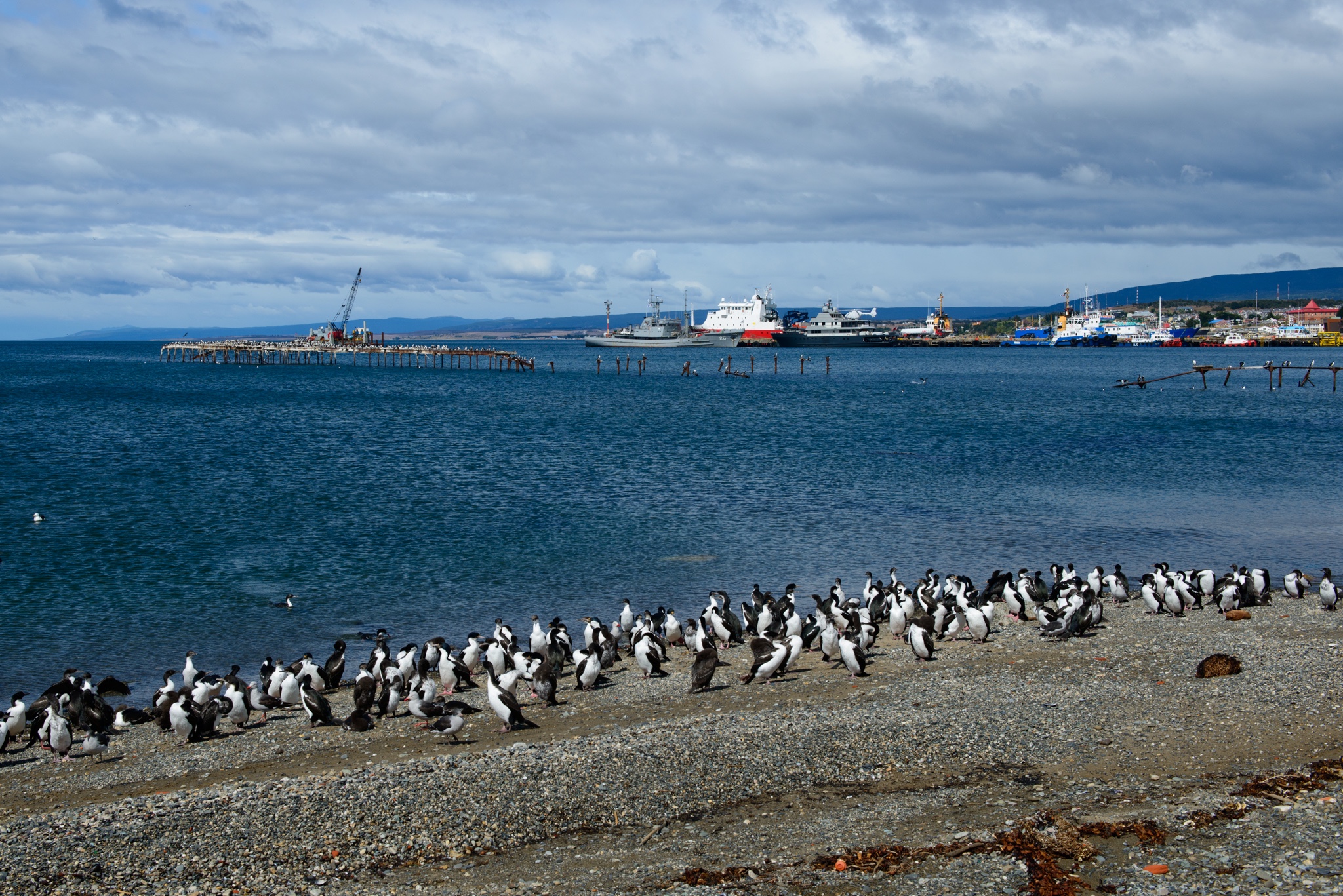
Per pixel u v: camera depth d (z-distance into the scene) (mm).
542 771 17750
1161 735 18734
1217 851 13758
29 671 26453
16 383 156125
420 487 55688
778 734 19422
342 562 38312
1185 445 77375
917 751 18438
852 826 15312
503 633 26781
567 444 78125
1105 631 28219
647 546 41281
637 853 14688
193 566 37375
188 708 20922
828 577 36438
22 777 18844
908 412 111000
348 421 96562
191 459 66438
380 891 13750
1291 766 16938
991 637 27984
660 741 19141
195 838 15320
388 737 20734
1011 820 15219
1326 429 89188
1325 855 13484
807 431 89312
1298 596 31781
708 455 71375
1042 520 47000
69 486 54469
